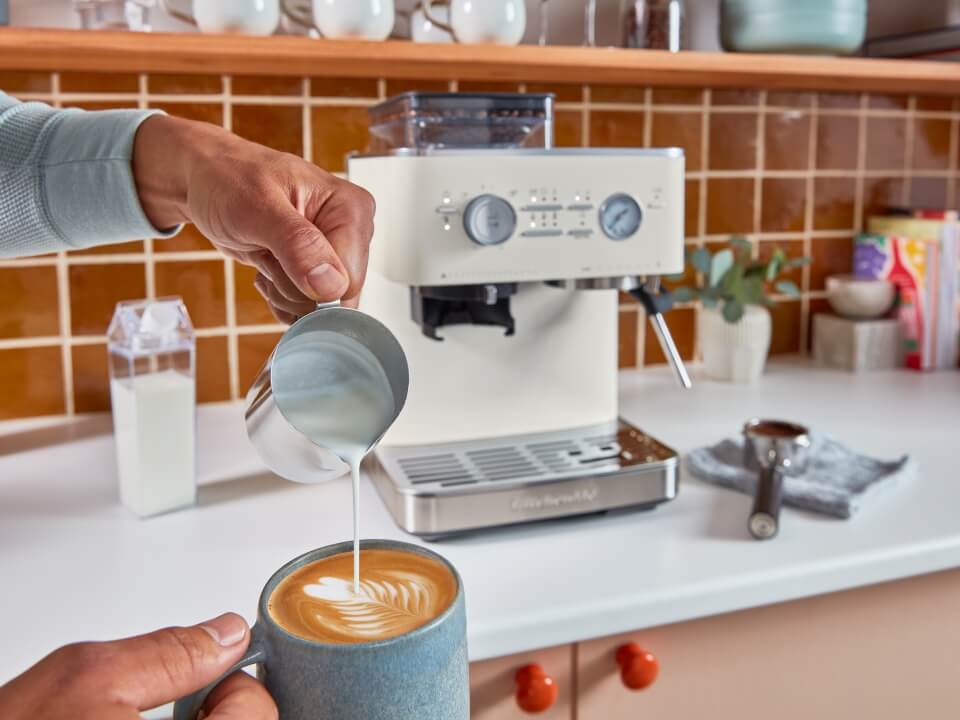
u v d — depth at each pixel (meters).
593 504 0.91
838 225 1.61
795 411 1.29
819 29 1.27
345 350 0.55
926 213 1.54
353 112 1.31
